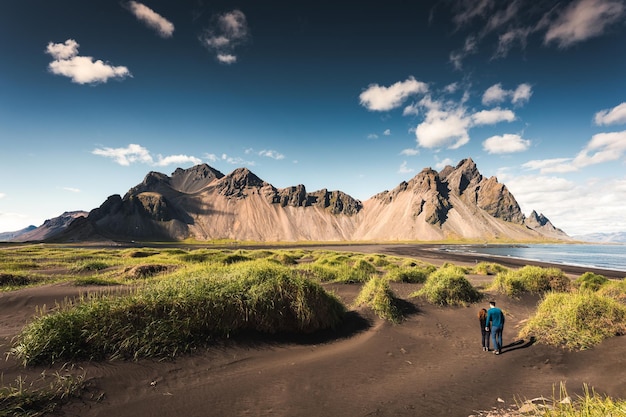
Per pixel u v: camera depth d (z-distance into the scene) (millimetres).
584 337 9555
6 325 9914
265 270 11219
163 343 7887
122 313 8195
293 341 9672
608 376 7332
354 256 45688
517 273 19719
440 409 6145
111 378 6523
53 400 5609
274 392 6633
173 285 10125
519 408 6098
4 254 38219
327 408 6074
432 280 17266
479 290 17812
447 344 10508
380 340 10484
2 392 5512
